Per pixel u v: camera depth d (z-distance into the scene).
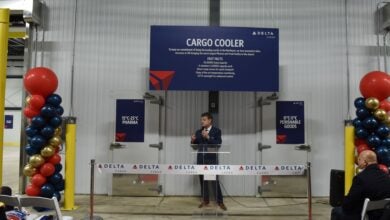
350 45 6.23
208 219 4.59
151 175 5.89
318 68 6.19
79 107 6.14
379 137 5.04
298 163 6.03
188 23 6.21
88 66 6.17
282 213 4.90
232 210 5.07
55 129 4.87
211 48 5.70
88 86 6.16
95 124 6.12
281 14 6.23
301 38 6.22
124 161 6.06
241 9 6.23
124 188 5.85
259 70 5.71
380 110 4.96
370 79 5.04
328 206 5.36
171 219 4.56
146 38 6.21
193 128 6.12
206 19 6.23
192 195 5.98
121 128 6.09
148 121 6.11
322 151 6.11
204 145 4.85
